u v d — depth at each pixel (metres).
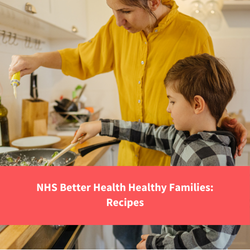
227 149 0.72
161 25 0.99
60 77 2.11
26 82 1.71
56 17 1.46
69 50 1.21
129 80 1.11
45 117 1.57
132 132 1.00
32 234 0.70
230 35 1.97
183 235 0.71
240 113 1.83
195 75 0.74
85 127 0.94
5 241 0.62
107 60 1.19
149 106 1.08
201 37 1.01
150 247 0.75
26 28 1.55
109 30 1.15
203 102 0.74
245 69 2.00
